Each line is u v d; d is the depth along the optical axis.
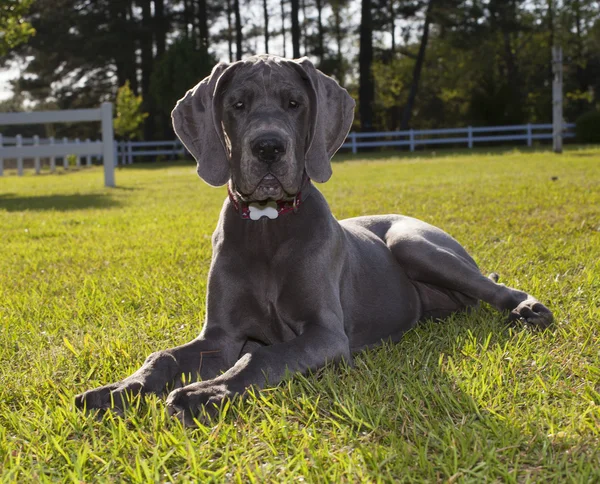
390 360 3.13
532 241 5.93
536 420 2.37
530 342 3.26
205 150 3.28
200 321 3.89
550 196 9.15
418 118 46.84
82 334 3.72
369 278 3.76
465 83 43.34
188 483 2.03
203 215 9.07
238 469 2.06
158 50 41.59
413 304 4.04
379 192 10.98
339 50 50.53
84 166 32.81
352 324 3.61
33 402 2.69
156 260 5.90
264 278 3.25
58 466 2.22
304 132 3.25
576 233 6.28
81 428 2.44
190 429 2.43
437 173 15.44
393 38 42.94
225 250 3.30
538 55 44.03
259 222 3.24
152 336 3.63
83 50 41.31
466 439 2.21
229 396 2.55
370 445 2.20
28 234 7.91
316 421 2.47
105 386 2.62
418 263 3.90
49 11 41.62
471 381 2.71
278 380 2.74
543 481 1.98
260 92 3.14
